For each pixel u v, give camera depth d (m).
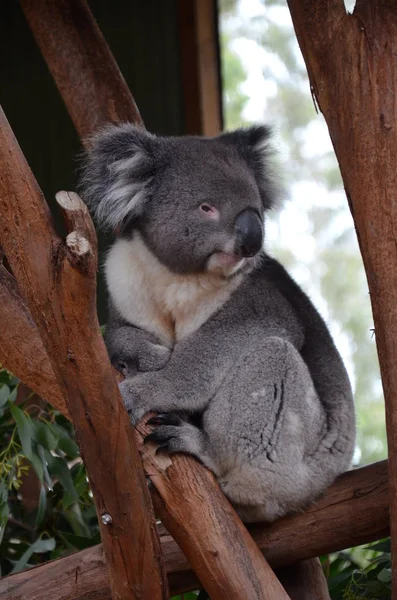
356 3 3.87
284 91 13.25
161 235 4.69
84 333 3.41
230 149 4.93
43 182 8.03
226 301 4.77
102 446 3.53
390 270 3.78
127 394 4.39
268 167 5.23
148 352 4.73
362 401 12.15
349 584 5.00
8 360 4.20
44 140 8.05
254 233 4.59
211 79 7.97
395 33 3.77
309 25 3.84
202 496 3.99
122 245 4.91
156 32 7.91
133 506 3.62
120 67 8.02
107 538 3.69
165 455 4.13
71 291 3.34
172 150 4.81
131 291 4.87
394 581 3.94
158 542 3.79
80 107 5.83
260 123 5.39
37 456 5.04
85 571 4.40
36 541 5.34
